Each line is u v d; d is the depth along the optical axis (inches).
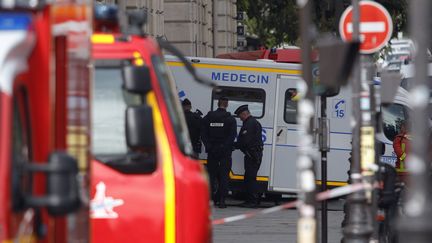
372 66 1563.7
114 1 3363.7
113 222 1159.6
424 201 638.5
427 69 671.8
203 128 2738.7
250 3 5526.6
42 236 748.6
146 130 1082.1
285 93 2878.9
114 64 1178.6
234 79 2886.3
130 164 1164.5
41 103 735.1
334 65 1109.7
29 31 667.4
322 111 1786.4
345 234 1411.2
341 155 2878.9
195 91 2891.2
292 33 5226.4
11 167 660.1
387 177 1616.6
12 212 662.5
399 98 2957.7
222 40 5270.7
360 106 1453.0
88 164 884.6
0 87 652.7
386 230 1637.6
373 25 1630.2
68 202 655.1
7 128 649.6
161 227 1157.7
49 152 740.0
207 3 4798.2
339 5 1887.3
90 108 888.3
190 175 1167.0
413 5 670.5
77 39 880.9
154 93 1178.0
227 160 2746.1
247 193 2869.1
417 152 649.6
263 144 2866.6
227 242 2075.5
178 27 4239.7
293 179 2874.0
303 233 1097.4
